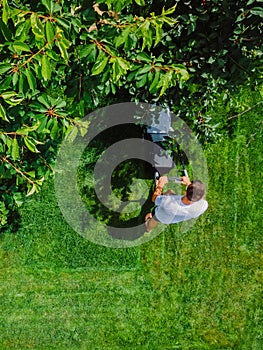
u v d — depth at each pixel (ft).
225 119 19.72
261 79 15.23
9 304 18.54
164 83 10.77
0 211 15.88
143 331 18.95
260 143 20.25
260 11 11.51
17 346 18.35
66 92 12.80
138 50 13.06
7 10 8.68
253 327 19.51
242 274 19.71
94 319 18.81
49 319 18.63
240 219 19.93
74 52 11.76
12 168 13.16
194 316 19.30
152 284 19.26
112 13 10.93
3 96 9.86
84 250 19.08
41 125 11.34
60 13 9.96
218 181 19.88
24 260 18.83
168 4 13.17
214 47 13.28
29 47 9.64
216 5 12.36
